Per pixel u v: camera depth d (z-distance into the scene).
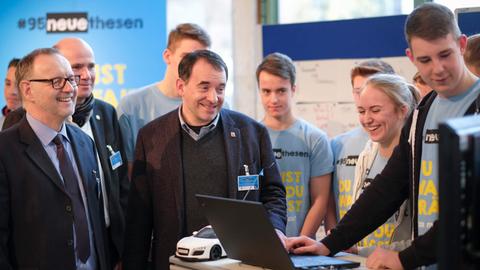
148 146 3.10
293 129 3.80
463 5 3.98
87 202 2.92
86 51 3.38
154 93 3.85
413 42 2.26
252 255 2.33
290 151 3.76
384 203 2.50
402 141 2.51
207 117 2.94
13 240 2.72
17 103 4.41
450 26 2.21
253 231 2.22
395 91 2.98
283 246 2.14
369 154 3.20
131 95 3.85
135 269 3.06
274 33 4.78
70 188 2.84
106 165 3.36
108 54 5.02
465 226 1.47
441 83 2.26
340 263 2.25
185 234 2.98
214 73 2.91
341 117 4.52
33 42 5.10
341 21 4.49
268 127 3.83
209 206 2.38
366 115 3.02
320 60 4.59
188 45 3.74
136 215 3.10
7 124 3.25
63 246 2.74
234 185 2.98
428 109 2.39
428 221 2.35
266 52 4.83
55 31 5.07
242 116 3.18
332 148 3.79
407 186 2.51
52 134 2.85
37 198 2.72
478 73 2.98
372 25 4.37
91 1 5.02
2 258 2.62
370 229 2.51
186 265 2.50
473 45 3.00
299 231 3.71
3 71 5.15
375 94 2.99
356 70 3.64
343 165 3.63
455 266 1.43
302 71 4.66
